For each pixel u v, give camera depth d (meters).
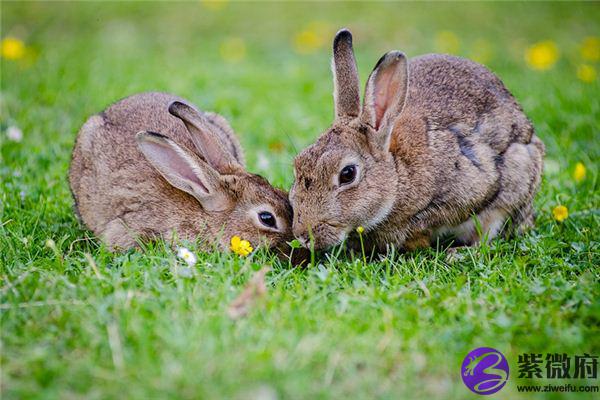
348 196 10.47
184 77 18.83
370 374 7.48
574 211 12.34
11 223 11.19
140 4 26.72
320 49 22.56
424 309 8.62
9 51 17.95
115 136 12.06
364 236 11.24
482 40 23.53
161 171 11.16
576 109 16.52
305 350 7.57
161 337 7.82
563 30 24.52
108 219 11.68
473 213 11.50
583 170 13.05
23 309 8.41
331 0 27.70
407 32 24.27
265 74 19.61
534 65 19.48
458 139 11.33
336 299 8.85
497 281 9.70
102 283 8.95
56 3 26.20
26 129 15.16
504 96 12.27
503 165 11.69
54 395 7.06
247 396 7.08
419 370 7.62
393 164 10.86
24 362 7.48
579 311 8.66
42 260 10.03
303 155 10.54
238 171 11.82
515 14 25.97
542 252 10.48
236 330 7.92
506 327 8.22
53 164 13.64
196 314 8.23
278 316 8.23
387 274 9.65
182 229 11.30
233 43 22.36
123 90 17.42
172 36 24.00
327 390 7.23
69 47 21.81
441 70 12.16
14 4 25.83
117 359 7.49
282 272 9.88
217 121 13.52
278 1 27.72
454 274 10.03
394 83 10.70
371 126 10.76
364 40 23.53
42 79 17.95
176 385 7.15
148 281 9.08
